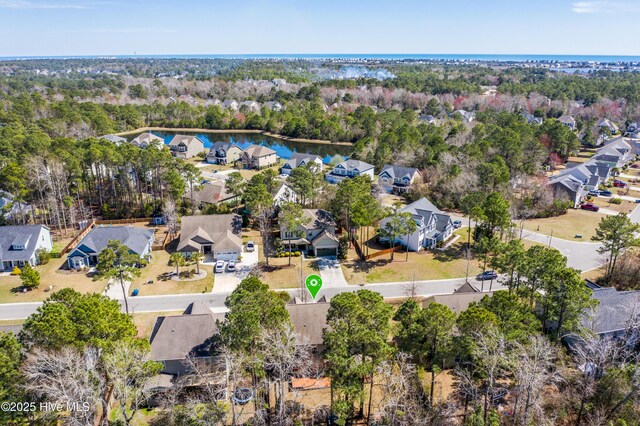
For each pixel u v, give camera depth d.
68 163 75.38
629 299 42.16
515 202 79.44
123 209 79.38
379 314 32.75
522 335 32.69
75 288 54.78
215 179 105.50
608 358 35.94
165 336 38.72
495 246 55.19
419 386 34.69
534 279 40.94
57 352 29.44
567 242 68.50
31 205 75.31
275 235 70.94
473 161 88.81
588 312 38.09
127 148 79.69
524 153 101.62
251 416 33.12
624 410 31.64
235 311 33.94
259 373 32.16
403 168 98.44
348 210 67.62
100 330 30.75
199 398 35.25
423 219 66.19
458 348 31.67
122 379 29.52
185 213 79.38
